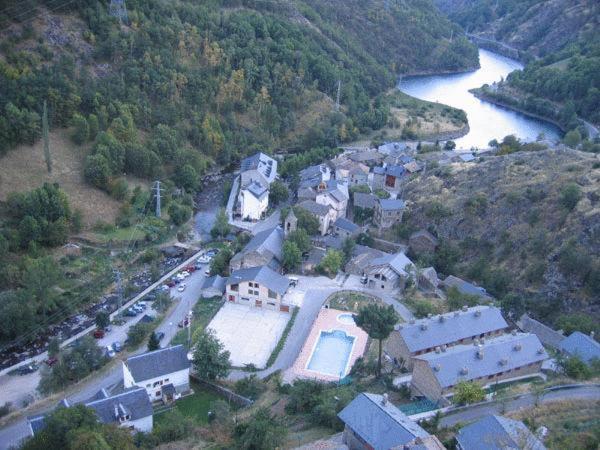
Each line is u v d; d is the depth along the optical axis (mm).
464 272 136375
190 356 98188
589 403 74438
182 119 189750
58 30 177500
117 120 165625
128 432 68562
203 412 86125
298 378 90938
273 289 113250
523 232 138000
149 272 132750
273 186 166875
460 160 193750
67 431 64000
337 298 119000
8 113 147250
